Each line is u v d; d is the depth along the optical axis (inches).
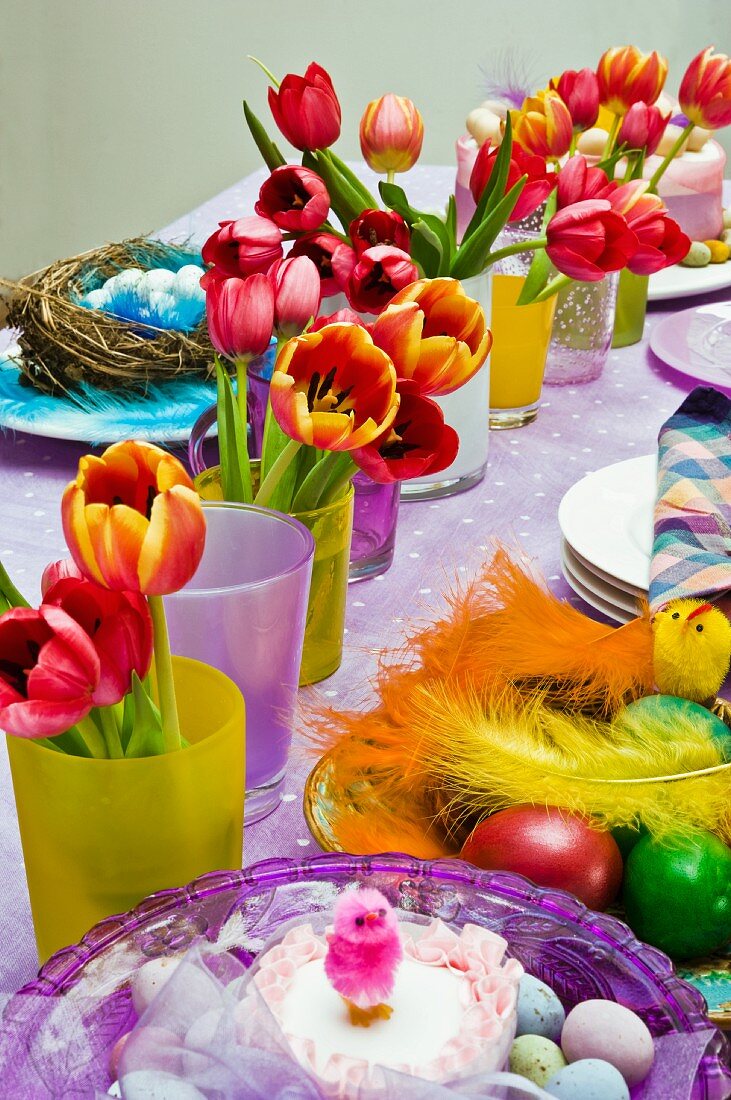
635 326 46.9
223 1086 11.2
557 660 20.3
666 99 52.0
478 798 17.9
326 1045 12.2
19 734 12.8
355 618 28.1
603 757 17.6
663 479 28.0
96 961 13.8
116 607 13.6
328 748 19.4
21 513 33.4
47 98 118.8
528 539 32.2
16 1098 12.3
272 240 24.5
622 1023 12.8
